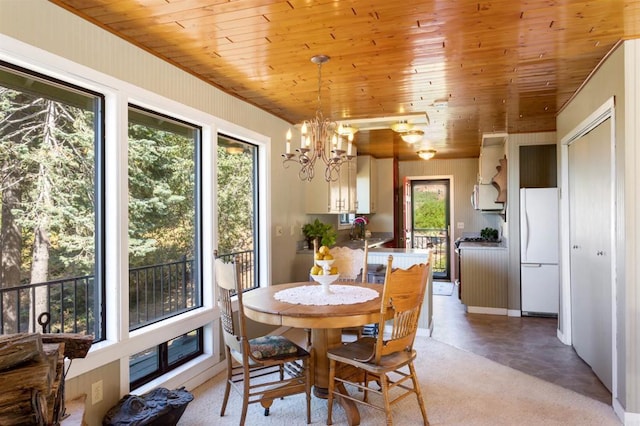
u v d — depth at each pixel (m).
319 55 2.84
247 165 4.16
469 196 8.07
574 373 3.43
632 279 2.61
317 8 2.19
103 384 2.39
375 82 3.41
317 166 5.29
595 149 3.28
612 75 2.79
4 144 2.02
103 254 2.50
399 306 2.40
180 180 3.24
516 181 5.47
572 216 4.06
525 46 2.69
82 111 2.42
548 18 2.30
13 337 1.49
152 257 2.96
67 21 2.17
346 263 3.79
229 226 3.84
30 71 2.09
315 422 2.64
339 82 3.41
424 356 3.86
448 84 3.46
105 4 2.13
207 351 3.40
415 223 8.58
